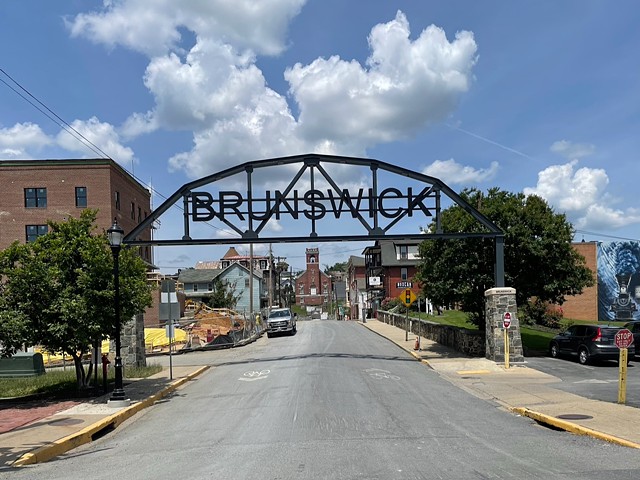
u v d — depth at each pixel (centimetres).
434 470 687
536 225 2284
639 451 793
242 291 8150
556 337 2314
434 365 2036
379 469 697
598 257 4631
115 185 4603
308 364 2114
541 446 838
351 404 1274
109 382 1772
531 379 1698
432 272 2428
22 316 1416
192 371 2056
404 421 1071
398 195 2136
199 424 1136
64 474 753
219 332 3791
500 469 688
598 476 645
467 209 2134
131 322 2136
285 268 12250
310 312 12581
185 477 699
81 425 1093
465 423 1055
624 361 1203
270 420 1120
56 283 1464
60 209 4438
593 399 1290
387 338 3378
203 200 2111
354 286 8962
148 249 5547
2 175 4466
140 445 963
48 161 4459
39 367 2089
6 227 4422
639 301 4472
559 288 2309
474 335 2325
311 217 2120
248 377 1875
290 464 743
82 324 1440
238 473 707
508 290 2084
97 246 1505
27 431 1043
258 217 2117
